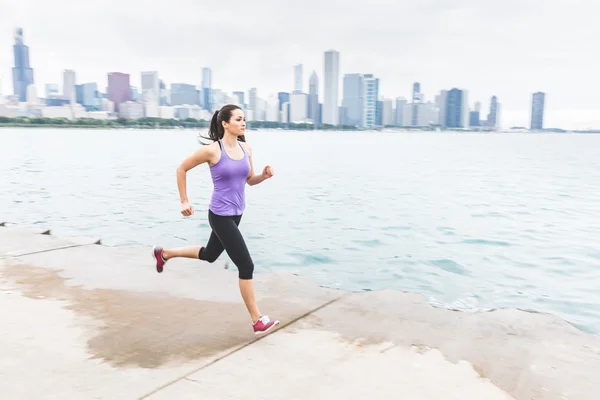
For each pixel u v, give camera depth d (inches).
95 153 1704.0
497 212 544.4
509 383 124.6
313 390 118.6
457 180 921.5
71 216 498.9
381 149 2581.2
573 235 422.0
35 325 155.3
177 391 117.0
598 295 272.5
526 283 292.2
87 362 131.3
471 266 326.3
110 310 170.1
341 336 151.9
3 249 246.7
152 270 217.8
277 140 4274.1
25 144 2333.9
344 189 748.0
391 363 134.1
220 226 145.4
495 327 160.6
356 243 386.9
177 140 3321.9
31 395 114.1
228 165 141.9
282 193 693.9
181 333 151.9
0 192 677.3
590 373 130.5
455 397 117.1
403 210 551.2
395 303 181.6
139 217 495.2
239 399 114.0
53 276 206.4
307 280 208.4
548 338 152.1
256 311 151.1
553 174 1093.1
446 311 174.4
